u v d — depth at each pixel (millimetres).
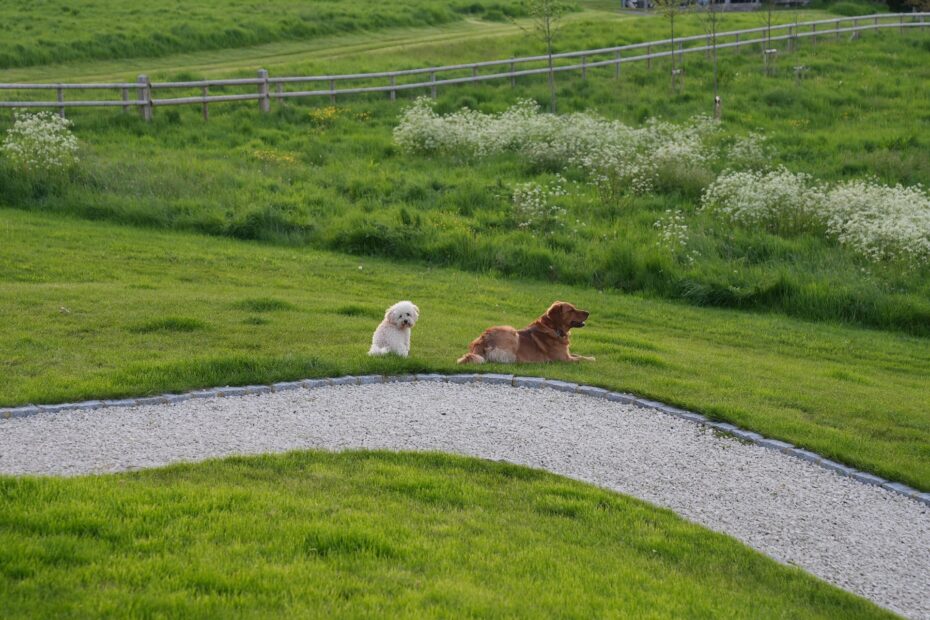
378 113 31438
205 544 6281
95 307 13477
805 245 20031
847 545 7949
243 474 7863
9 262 16344
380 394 10516
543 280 19016
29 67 34250
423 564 6324
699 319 16906
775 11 53531
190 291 15406
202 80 32250
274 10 45406
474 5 52156
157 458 8281
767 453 9758
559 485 8195
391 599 5762
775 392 11828
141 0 45656
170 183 22281
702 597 6406
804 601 6723
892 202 20297
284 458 8305
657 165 24781
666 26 44969
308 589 5766
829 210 21219
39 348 11367
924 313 17062
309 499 7312
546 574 6414
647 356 12781
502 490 8039
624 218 22094
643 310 17141
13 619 5160
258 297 14758
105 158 23906
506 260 19281
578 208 22719
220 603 5520
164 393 10062
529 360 12023
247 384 10516
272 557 6188
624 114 31766
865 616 6621
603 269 19172
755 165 26312
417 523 7082
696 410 10703
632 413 10500
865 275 18641
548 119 28141
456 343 12898
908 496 9102
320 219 21266
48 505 6645
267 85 30500
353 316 14242
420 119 27875
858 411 11375
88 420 9219
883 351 15586
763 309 17969
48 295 13984
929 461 9883
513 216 21672
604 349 13156
